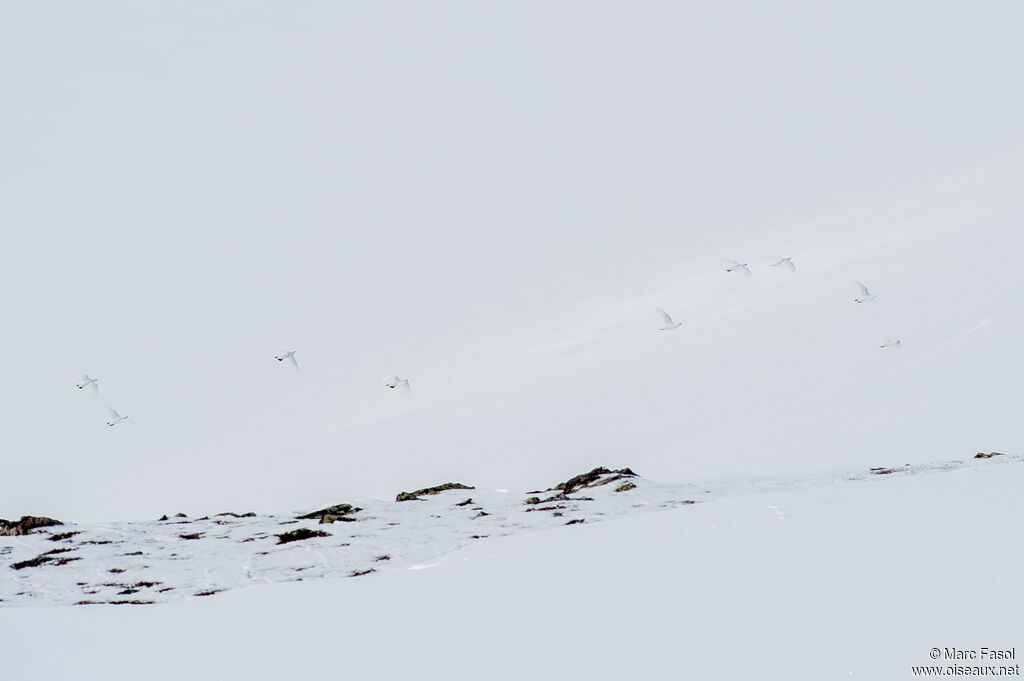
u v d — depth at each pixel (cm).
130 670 7506
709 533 8662
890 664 5569
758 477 14425
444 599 8162
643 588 7450
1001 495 8269
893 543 7369
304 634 7819
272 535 13088
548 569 8469
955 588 6331
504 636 7031
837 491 9706
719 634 6347
